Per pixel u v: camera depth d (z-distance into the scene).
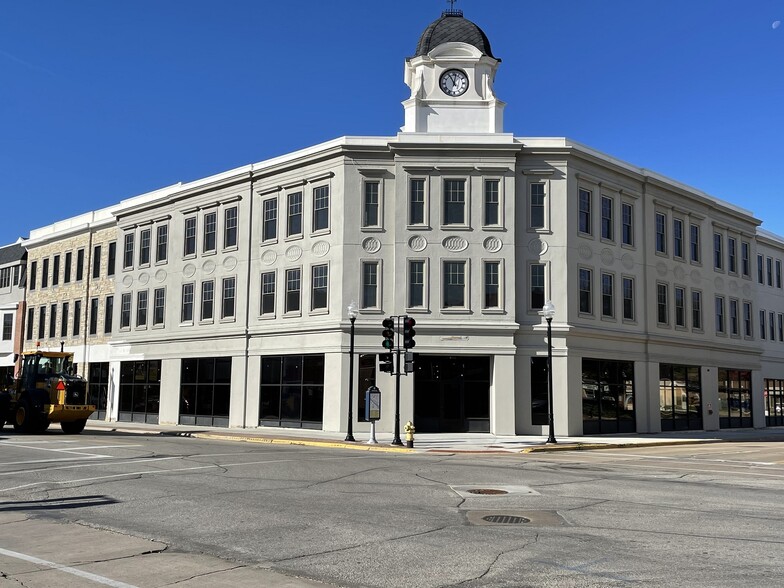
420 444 26.48
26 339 51.38
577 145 33.75
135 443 24.09
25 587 6.77
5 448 21.34
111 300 44.56
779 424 48.12
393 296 31.80
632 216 36.59
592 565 7.71
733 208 43.88
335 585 6.94
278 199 35.59
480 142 32.44
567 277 32.28
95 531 9.48
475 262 31.84
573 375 32.12
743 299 44.38
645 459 21.91
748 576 7.29
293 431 32.31
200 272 38.50
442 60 34.34
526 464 19.39
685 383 39.03
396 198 32.16
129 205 43.41
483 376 31.75
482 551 8.35
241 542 8.81
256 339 35.38
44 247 51.22
